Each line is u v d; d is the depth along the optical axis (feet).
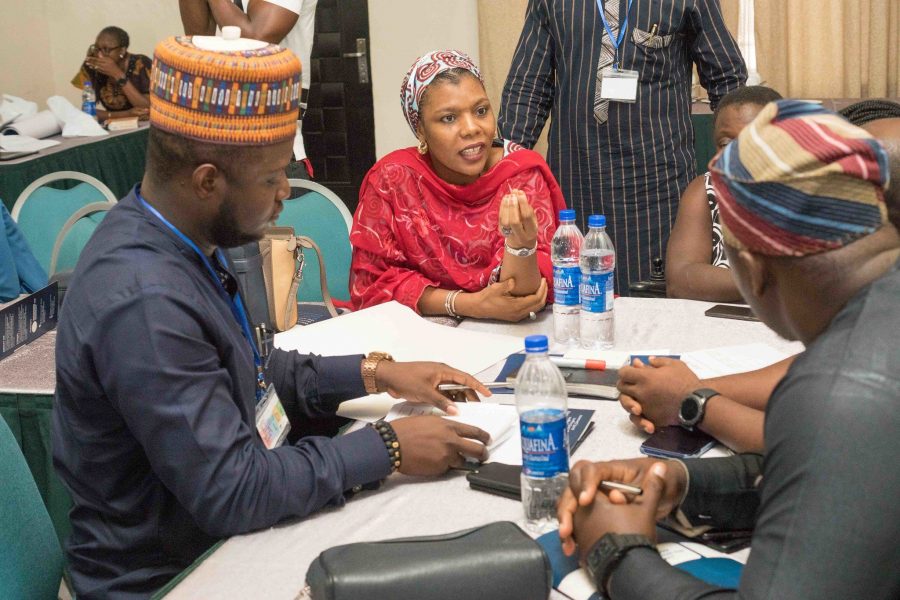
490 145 7.29
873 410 2.51
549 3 10.19
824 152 2.65
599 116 10.16
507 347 6.24
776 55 16.72
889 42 16.35
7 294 8.30
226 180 4.21
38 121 16.63
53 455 4.54
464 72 7.08
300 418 5.67
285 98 4.23
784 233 2.76
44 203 10.46
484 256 7.36
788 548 2.59
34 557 4.66
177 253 4.28
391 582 3.39
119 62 18.89
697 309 6.84
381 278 7.41
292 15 10.05
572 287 6.27
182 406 4.03
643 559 3.26
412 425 4.57
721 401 4.53
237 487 4.09
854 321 2.67
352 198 21.77
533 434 4.08
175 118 4.10
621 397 4.92
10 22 20.40
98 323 4.06
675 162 10.27
